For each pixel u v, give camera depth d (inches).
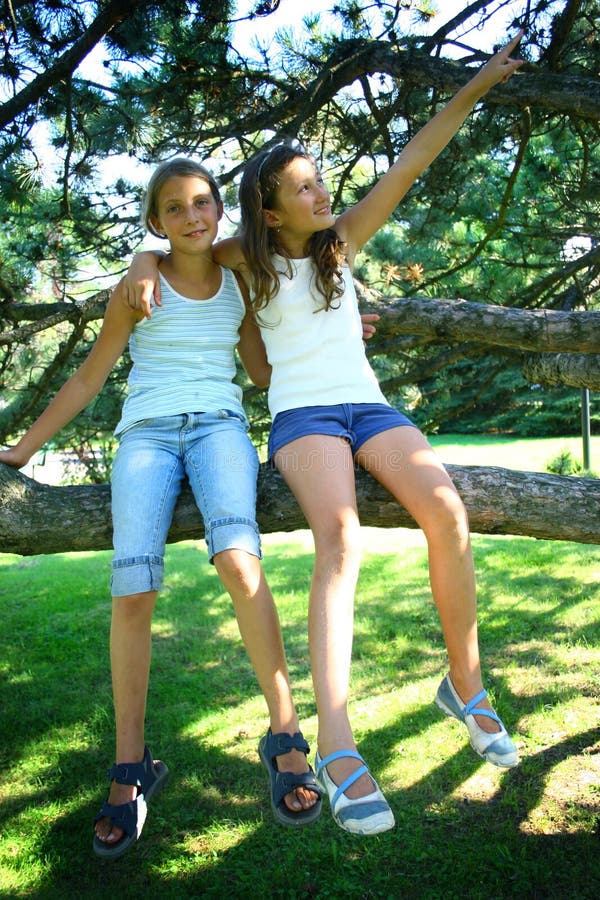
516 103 139.3
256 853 125.0
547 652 196.5
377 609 239.6
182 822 134.3
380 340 205.8
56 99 166.9
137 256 92.4
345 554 76.3
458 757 148.5
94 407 230.4
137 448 86.6
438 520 80.0
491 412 804.0
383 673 189.2
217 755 154.9
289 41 167.3
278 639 78.0
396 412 89.9
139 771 84.5
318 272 89.2
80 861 124.6
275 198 87.4
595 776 140.5
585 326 124.2
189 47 159.8
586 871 116.9
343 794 66.2
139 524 81.5
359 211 94.3
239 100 176.9
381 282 195.2
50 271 201.6
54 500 93.4
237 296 94.9
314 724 162.7
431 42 163.2
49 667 207.5
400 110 189.8
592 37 174.7
